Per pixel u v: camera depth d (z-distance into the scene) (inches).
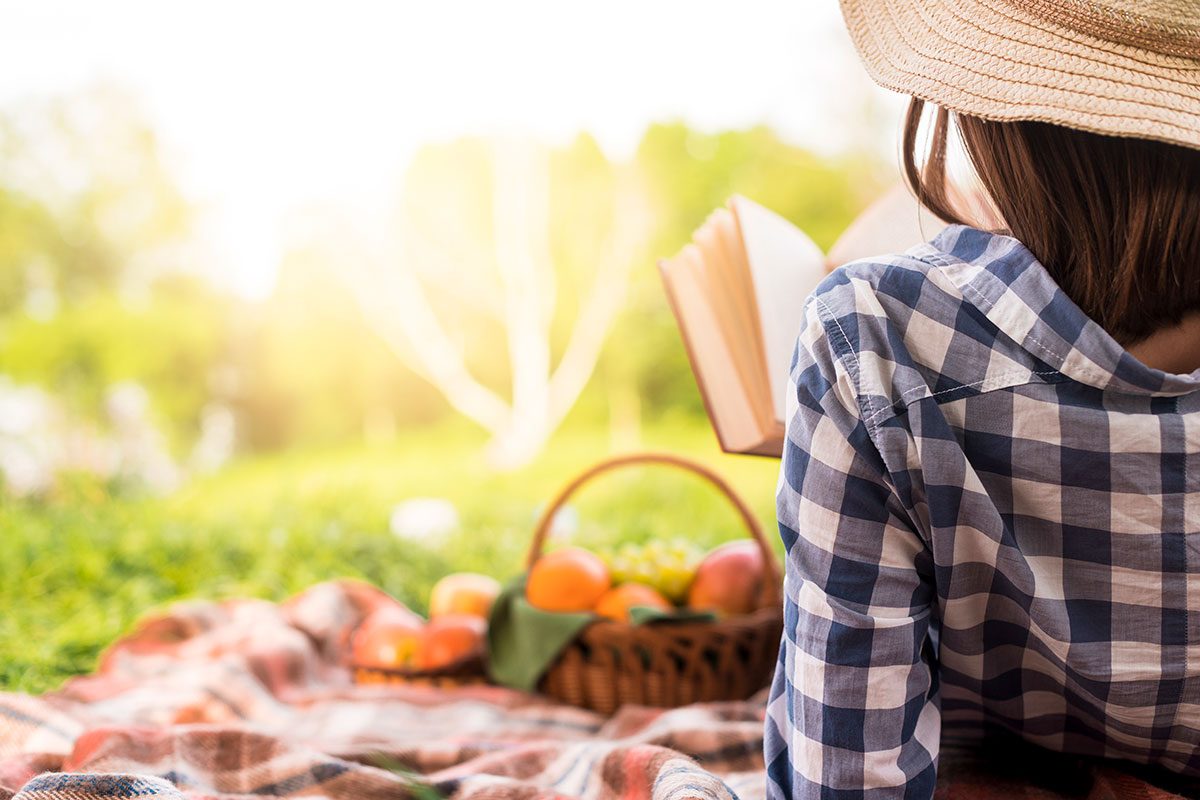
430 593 129.3
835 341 35.5
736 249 48.2
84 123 523.5
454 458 422.9
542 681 78.4
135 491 215.9
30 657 86.8
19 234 505.0
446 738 70.4
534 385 466.9
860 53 39.1
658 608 75.3
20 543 132.4
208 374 532.4
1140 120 32.4
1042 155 35.6
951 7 36.9
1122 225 35.0
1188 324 35.9
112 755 50.7
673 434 438.6
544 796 47.5
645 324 509.7
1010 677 40.6
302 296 565.0
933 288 35.8
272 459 511.2
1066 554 36.1
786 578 37.9
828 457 35.6
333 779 51.3
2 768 51.3
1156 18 34.0
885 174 486.9
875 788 35.1
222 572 133.7
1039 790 44.3
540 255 511.8
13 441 237.5
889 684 35.2
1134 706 37.0
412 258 526.9
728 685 74.3
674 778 44.6
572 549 82.1
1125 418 34.5
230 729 54.9
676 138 523.5
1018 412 35.0
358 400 571.5
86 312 493.0
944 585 36.5
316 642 91.8
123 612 107.5
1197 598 35.3
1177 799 38.8
